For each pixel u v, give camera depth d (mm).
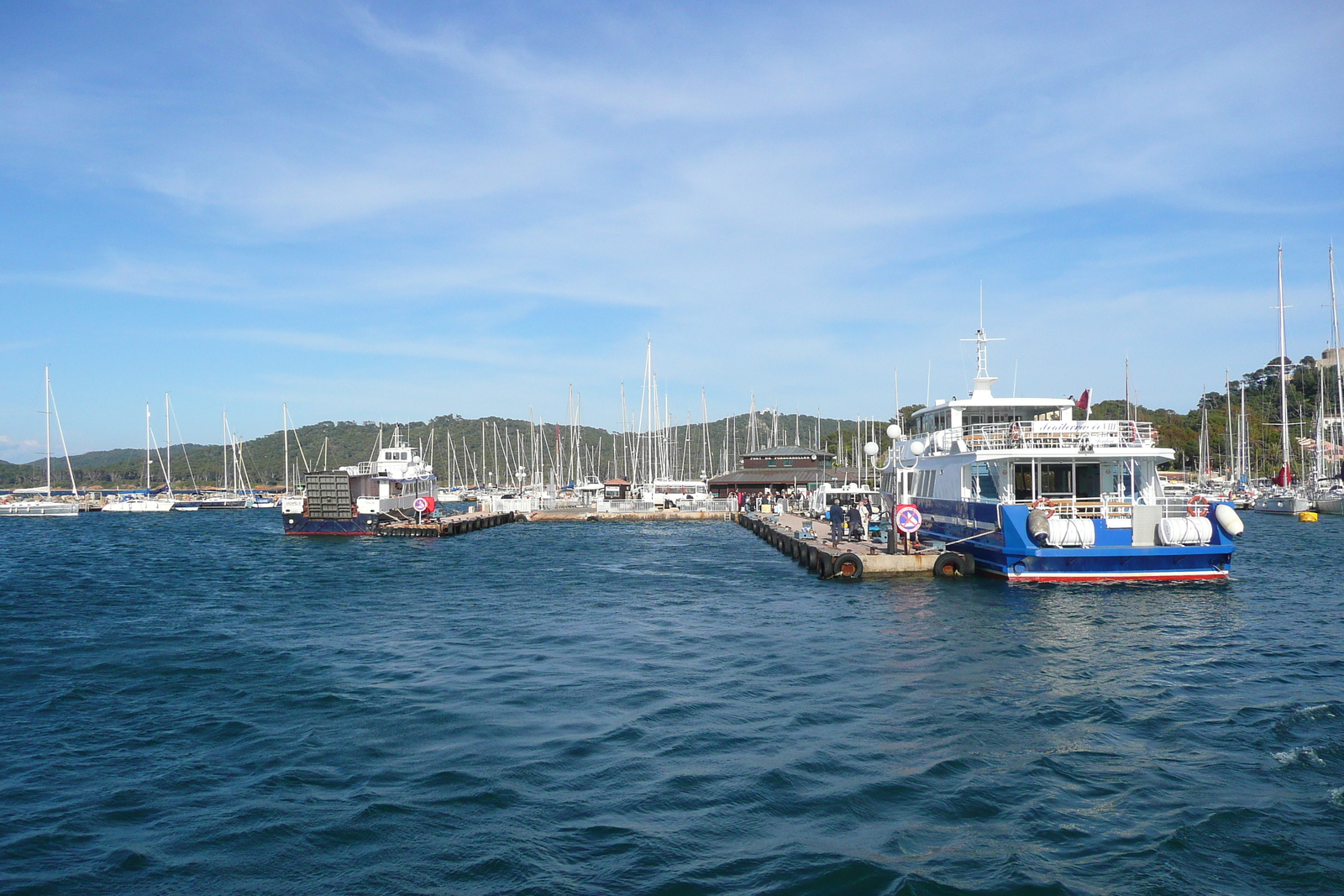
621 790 11930
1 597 32438
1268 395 145250
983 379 36750
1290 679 17719
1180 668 18641
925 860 9828
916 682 17594
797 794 11719
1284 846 10102
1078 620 24172
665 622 25406
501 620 26250
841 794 11703
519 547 54500
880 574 33000
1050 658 19609
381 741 14234
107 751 13984
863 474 91875
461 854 10094
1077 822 10812
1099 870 9578
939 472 37406
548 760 13180
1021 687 17094
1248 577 34062
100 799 11961
